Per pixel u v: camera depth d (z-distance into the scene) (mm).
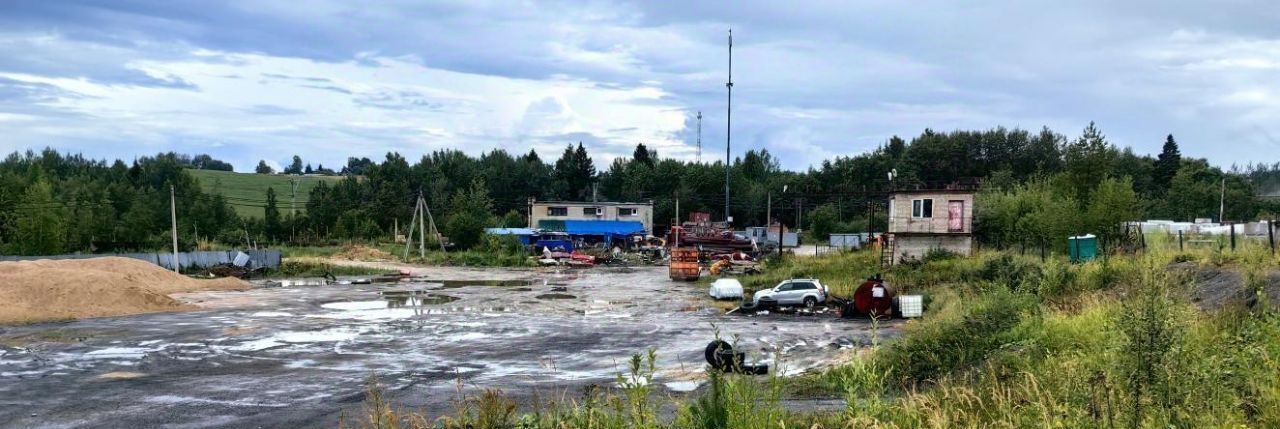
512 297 35938
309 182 183750
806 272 41406
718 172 119688
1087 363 8359
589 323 25453
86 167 139250
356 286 42656
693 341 20922
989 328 12062
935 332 12258
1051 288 22688
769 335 22078
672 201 114125
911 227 41188
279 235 91812
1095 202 35438
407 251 67375
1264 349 7809
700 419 7113
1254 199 90000
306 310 29547
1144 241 31250
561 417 8461
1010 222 40906
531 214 97250
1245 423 6016
